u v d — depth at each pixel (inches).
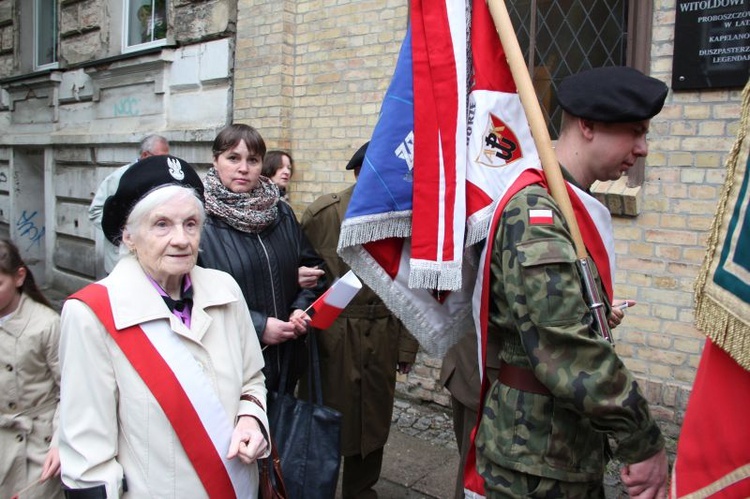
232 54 209.2
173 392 59.0
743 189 40.6
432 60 64.9
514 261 54.2
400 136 66.9
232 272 88.6
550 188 56.7
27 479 83.4
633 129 57.6
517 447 55.4
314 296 101.5
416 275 63.6
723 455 42.3
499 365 62.1
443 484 126.3
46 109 314.8
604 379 49.3
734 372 42.2
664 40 124.0
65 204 303.6
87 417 56.9
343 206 110.8
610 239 60.5
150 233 62.0
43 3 327.6
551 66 144.5
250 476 64.8
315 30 184.7
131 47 263.1
